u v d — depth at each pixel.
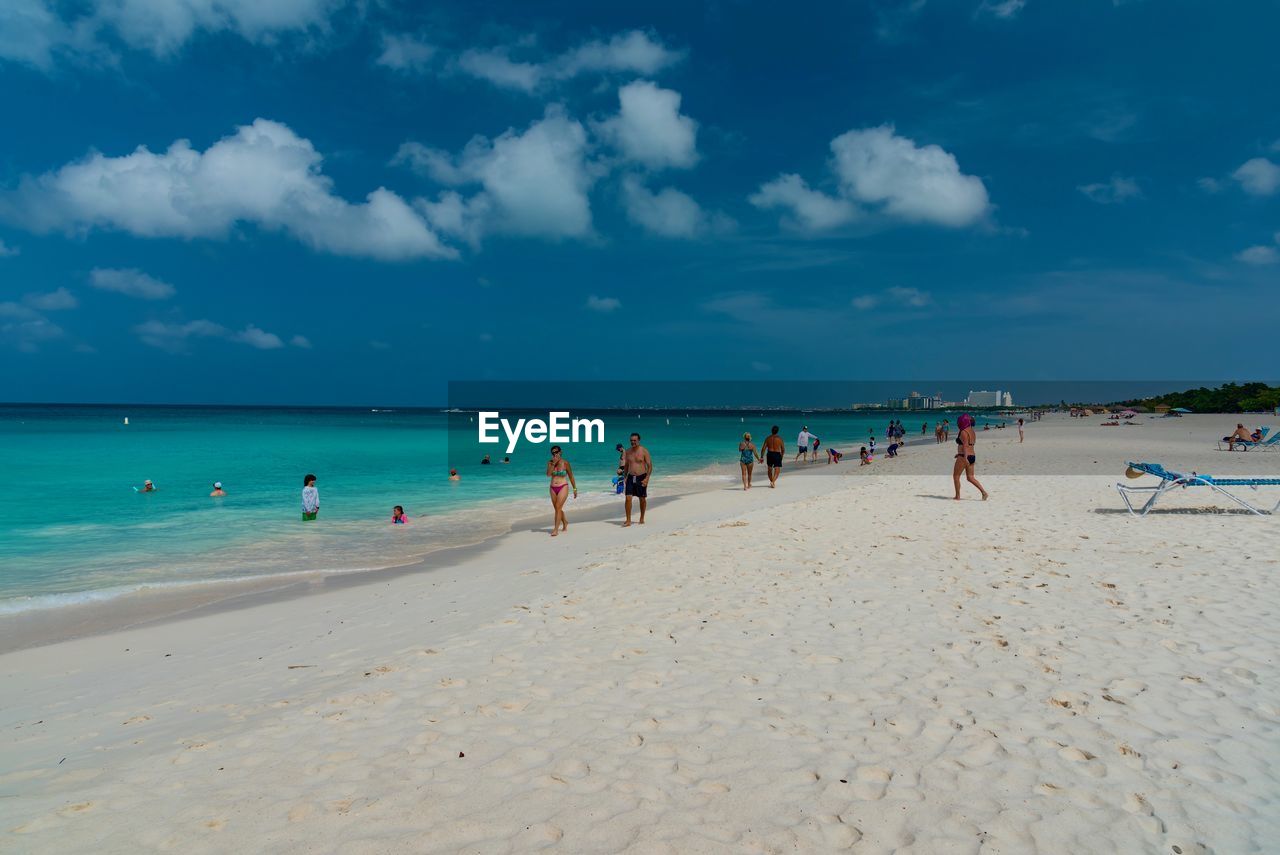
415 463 31.92
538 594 8.04
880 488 18.48
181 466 29.62
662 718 4.57
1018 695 4.77
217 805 3.61
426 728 4.48
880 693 4.88
